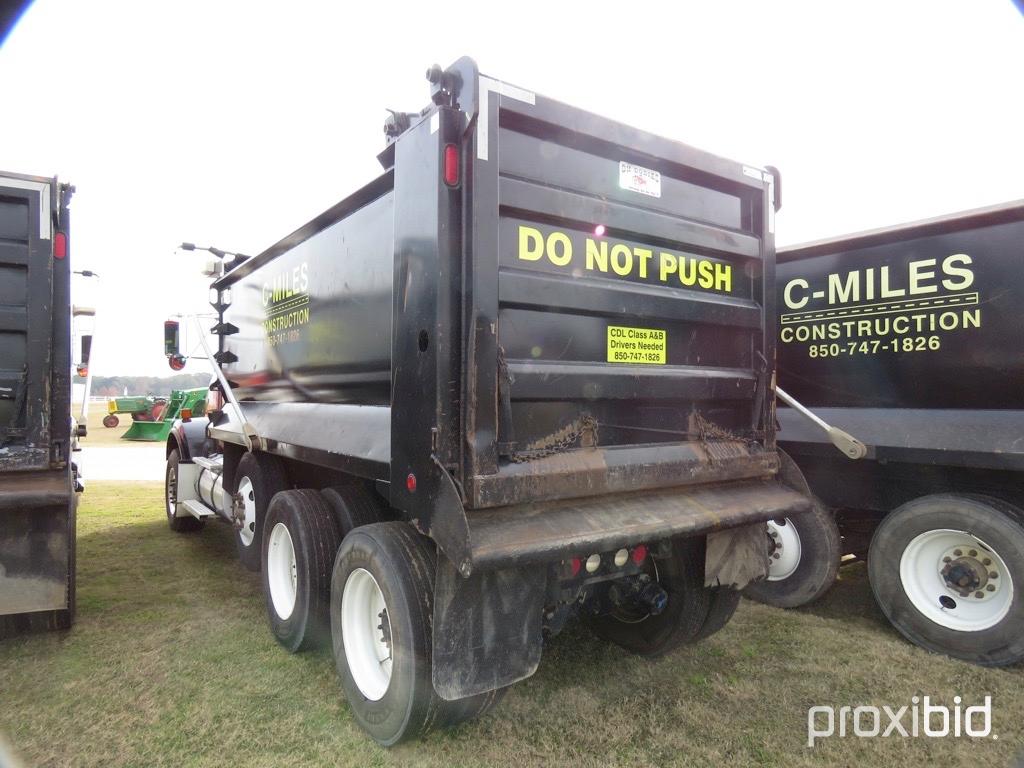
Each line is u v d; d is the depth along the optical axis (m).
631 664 3.44
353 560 2.87
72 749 2.66
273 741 2.71
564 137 2.67
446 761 2.56
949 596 3.63
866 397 4.23
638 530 2.56
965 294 3.80
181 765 2.55
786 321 4.66
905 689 3.19
